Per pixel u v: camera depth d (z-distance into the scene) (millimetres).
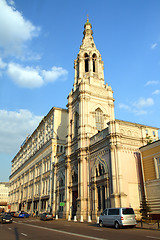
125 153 28797
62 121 56531
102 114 40500
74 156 39125
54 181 47094
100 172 31203
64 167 43562
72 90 45344
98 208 30141
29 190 67375
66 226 23031
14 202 85875
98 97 41031
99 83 43281
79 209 33000
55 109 56625
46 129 61250
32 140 75688
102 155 30984
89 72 43344
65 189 40000
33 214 54719
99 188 30688
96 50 46844
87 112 38344
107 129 30891
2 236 15633
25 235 16016
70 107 44188
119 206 25594
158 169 25516
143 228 19312
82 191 33562
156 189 25141
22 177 80750
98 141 32094
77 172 37281
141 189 27906
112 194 26438
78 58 45969
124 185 26875
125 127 30625
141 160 28016
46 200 51094
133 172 28281
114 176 27250
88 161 34281
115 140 28688
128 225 19422
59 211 42000
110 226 21344
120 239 12727
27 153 80438
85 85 40156
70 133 42500
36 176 62438
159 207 24188
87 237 13875
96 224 24750
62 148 54031
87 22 51562
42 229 20391
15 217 51594
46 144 57781
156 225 20781
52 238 13992
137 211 26469
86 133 36438
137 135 31188
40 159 61250
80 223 27312
